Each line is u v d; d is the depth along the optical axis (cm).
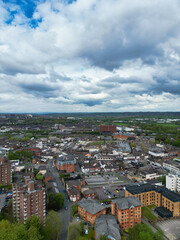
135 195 13288
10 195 14462
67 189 15538
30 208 10706
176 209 12275
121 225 11031
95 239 9650
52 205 12875
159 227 11206
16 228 8838
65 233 10581
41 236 9338
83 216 11981
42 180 17500
